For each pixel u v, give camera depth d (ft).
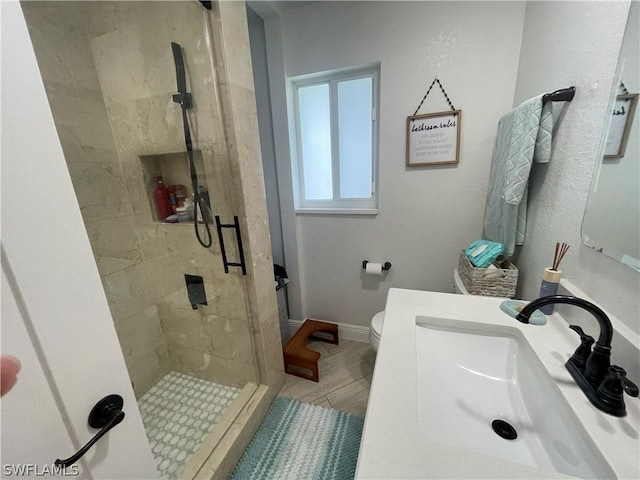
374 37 5.09
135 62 4.11
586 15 2.85
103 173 4.71
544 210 3.70
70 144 4.28
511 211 4.12
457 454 1.69
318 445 4.48
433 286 6.11
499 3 4.40
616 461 1.59
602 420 1.84
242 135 3.98
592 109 2.75
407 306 3.55
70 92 4.23
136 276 5.30
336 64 5.41
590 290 2.70
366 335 7.06
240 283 4.68
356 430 4.73
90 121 4.48
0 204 1.23
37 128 1.35
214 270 4.78
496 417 2.55
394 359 2.57
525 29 4.32
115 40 4.11
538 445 2.18
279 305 6.73
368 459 1.68
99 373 1.72
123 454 1.92
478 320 3.17
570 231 3.08
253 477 4.01
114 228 4.91
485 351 3.09
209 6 3.38
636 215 2.09
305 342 6.49
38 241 1.38
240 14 3.79
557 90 3.22
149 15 3.77
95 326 1.68
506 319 3.17
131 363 5.30
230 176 4.08
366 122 5.94
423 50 4.91
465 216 5.47
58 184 1.45
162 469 4.05
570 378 2.23
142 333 5.46
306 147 6.57
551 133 3.42
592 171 2.73
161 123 4.31
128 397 1.92
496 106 4.79
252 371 5.26
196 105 3.92
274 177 6.57
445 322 3.26
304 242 6.86
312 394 5.59
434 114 5.07
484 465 1.63
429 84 5.02
